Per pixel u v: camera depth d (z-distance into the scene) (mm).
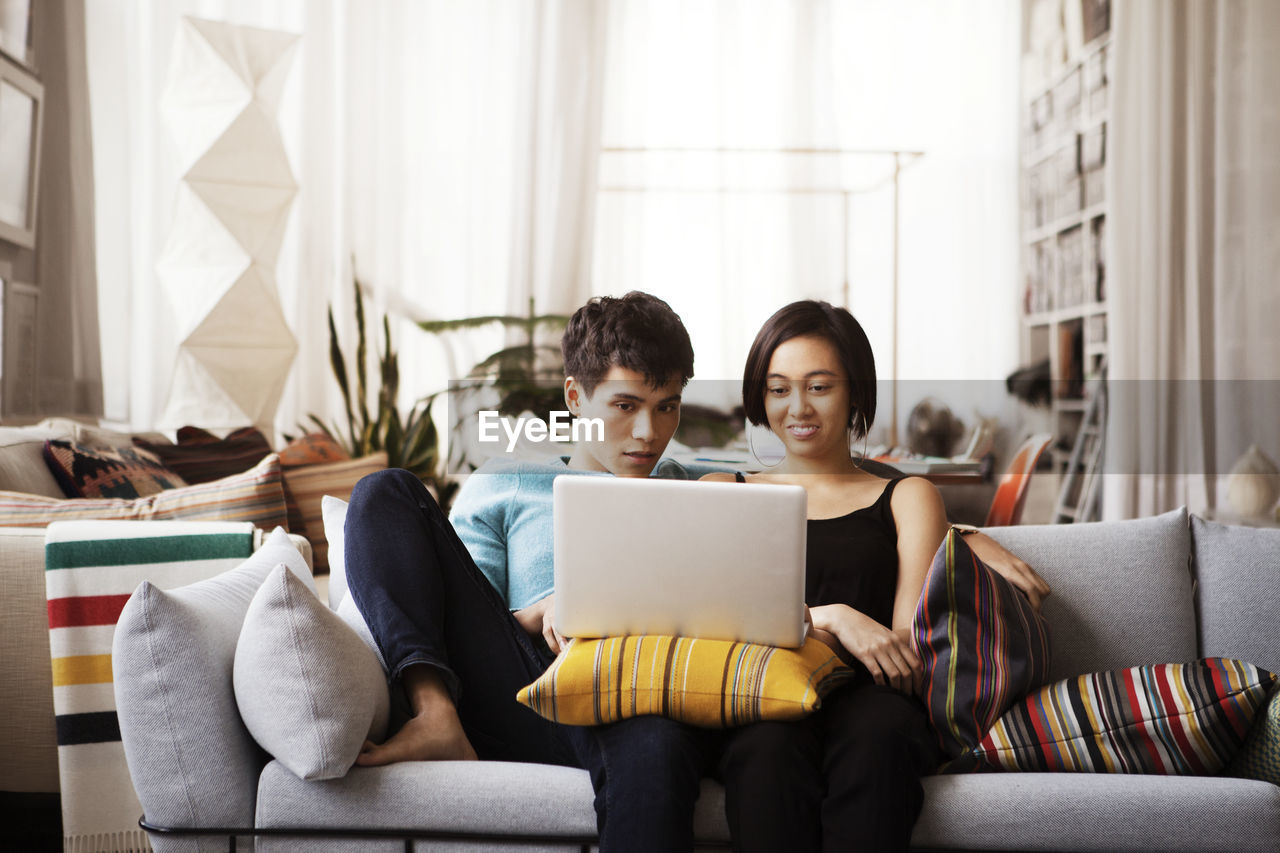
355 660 1305
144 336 4137
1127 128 4602
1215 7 4496
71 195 3793
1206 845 1187
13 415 3564
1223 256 4508
